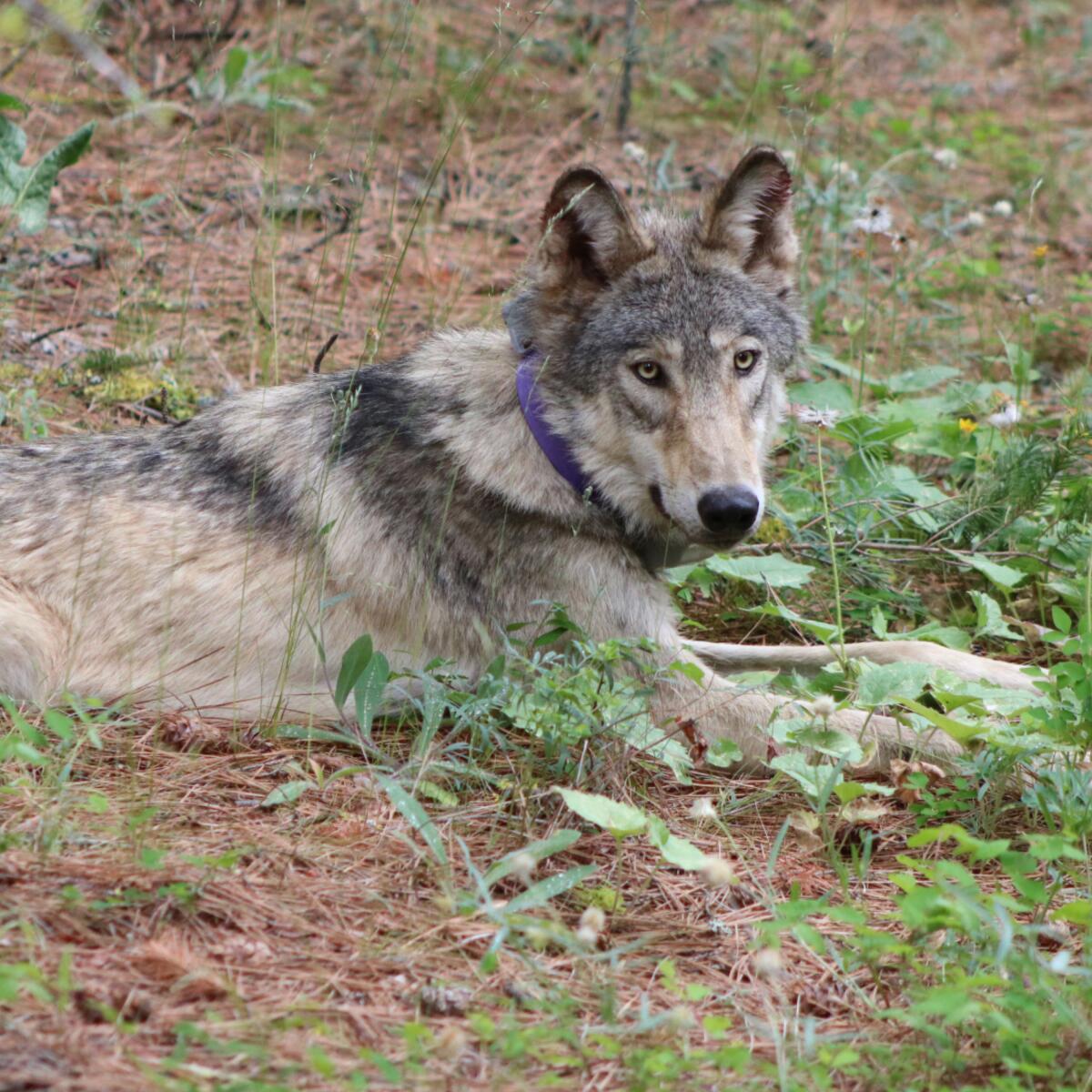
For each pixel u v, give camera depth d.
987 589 11.69
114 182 16.67
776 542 11.57
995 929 6.30
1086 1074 5.62
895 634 10.71
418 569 9.32
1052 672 8.45
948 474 12.98
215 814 7.52
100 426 12.29
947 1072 5.70
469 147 18.84
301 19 21.11
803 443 12.76
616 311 9.02
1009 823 8.20
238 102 18.58
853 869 7.66
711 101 21.45
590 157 19.19
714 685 9.20
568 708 8.13
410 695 9.01
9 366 12.70
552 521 9.21
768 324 9.34
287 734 8.54
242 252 15.94
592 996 6.15
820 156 19.69
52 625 9.07
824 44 23.22
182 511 9.36
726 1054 5.33
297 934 6.32
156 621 9.12
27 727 7.59
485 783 7.97
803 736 8.17
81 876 6.41
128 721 8.63
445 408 9.45
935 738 8.77
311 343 14.24
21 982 5.38
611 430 9.05
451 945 6.38
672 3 24.17
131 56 18.91
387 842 7.32
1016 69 25.17
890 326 15.59
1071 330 15.71
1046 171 19.81
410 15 17.50
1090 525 11.52
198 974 5.72
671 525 9.27
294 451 9.52
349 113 19.47
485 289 15.82
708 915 7.02
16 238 14.95
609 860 7.45
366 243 16.62
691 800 8.40
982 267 15.94
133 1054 5.25
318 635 9.21
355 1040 5.59
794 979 6.49
